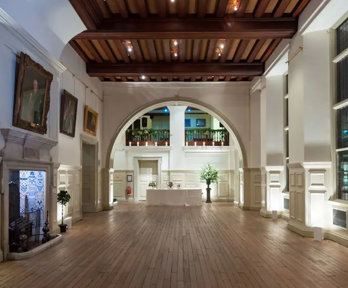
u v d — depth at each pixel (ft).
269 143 31.35
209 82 39.40
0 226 15.57
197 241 20.43
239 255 16.90
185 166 51.98
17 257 16.02
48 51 19.10
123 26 22.80
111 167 40.47
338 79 21.06
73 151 28.63
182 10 21.72
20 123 16.39
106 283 12.66
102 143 39.45
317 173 21.17
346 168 19.89
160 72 32.42
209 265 15.11
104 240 20.79
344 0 17.79
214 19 22.81
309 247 18.62
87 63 32.27
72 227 25.99
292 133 23.81
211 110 39.47
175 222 28.68
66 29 20.67
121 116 39.60
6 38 15.30
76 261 15.78
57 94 21.72
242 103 39.52
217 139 53.26
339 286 12.29
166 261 15.79
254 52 29.22
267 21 22.86
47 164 20.57
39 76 18.15
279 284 12.51
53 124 21.29
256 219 30.48
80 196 30.48
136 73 32.45
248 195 38.70
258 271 14.16
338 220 19.81
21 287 12.23
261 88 33.32
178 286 12.32
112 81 39.29
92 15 21.34
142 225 27.02
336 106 20.68
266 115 31.50
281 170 31.07
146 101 39.58
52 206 21.27
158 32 22.93
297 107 22.76
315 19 20.02
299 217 22.82
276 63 28.07
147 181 53.52
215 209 39.47
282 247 18.66
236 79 39.01
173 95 39.55
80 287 12.23
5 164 15.70
